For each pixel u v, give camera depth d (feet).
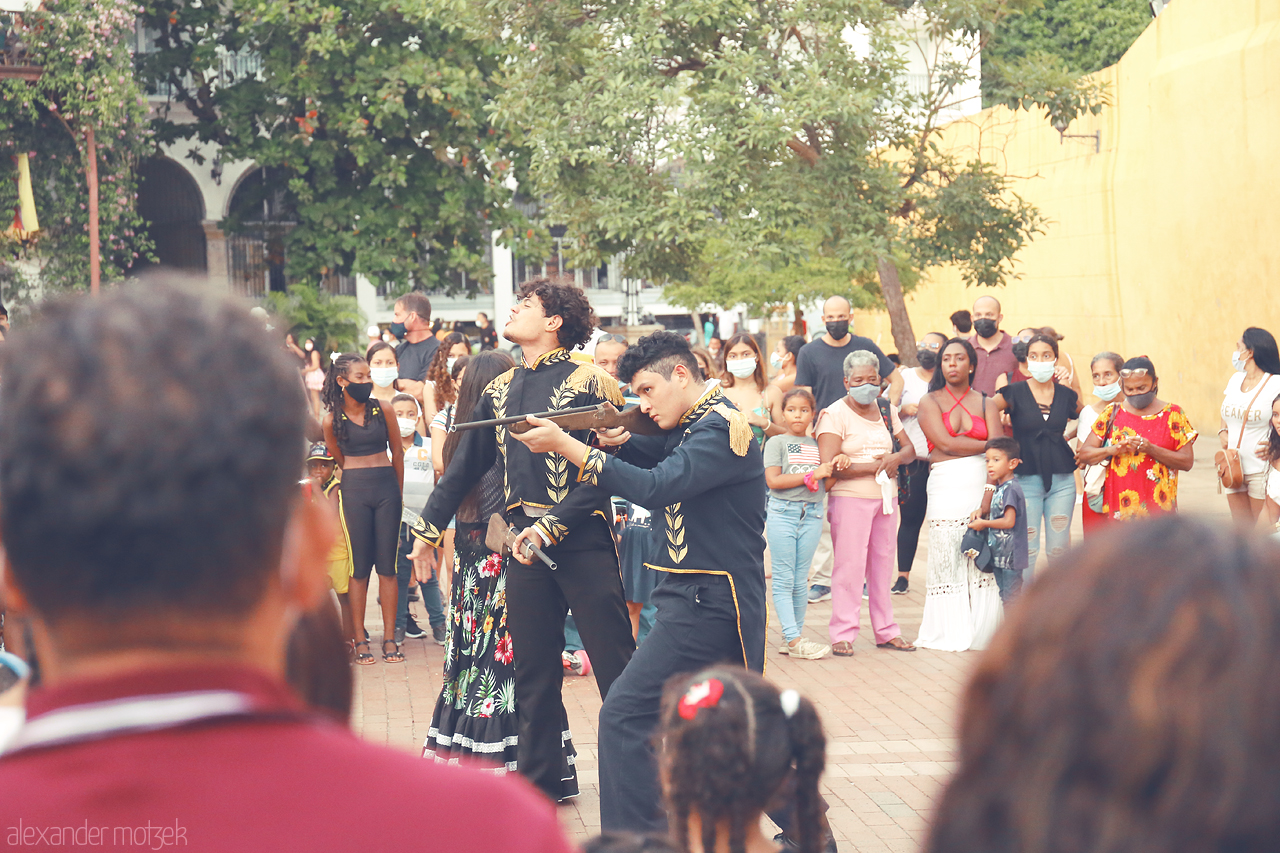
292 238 71.00
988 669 3.13
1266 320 52.24
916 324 93.30
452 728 17.30
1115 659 2.82
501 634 16.99
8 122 59.06
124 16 60.08
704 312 110.63
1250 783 2.69
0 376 2.97
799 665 24.39
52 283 61.62
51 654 3.08
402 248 70.28
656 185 49.21
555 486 15.55
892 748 19.04
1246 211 53.42
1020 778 2.95
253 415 2.99
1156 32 61.57
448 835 3.06
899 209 53.88
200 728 2.95
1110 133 67.10
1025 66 54.03
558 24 50.44
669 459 13.37
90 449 2.82
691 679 8.20
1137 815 2.78
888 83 51.31
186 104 73.51
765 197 46.50
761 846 8.00
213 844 2.86
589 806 16.66
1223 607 2.78
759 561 13.85
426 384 28.17
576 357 16.43
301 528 3.34
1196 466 49.19
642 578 23.94
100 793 2.83
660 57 49.65
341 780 3.03
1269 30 52.08
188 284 3.24
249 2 66.44
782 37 49.42
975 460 25.34
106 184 62.80
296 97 69.82
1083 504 25.16
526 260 73.77
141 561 2.87
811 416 25.02
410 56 68.13
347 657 6.93
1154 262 61.82
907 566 31.32
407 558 26.89
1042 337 26.68
